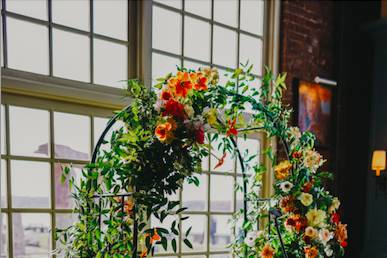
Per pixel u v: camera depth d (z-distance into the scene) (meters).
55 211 2.63
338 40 4.23
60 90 2.62
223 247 3.45
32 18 2.58
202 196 3.35
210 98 2.19
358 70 4.37
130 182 2.03
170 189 2.09
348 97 4.29
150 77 3.02
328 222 2.68
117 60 2.94
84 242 2.10
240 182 3.53
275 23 3.77
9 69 2.45
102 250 2.10
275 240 2.73
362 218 4.31
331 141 4.18
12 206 2.50
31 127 2.59
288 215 2.63
